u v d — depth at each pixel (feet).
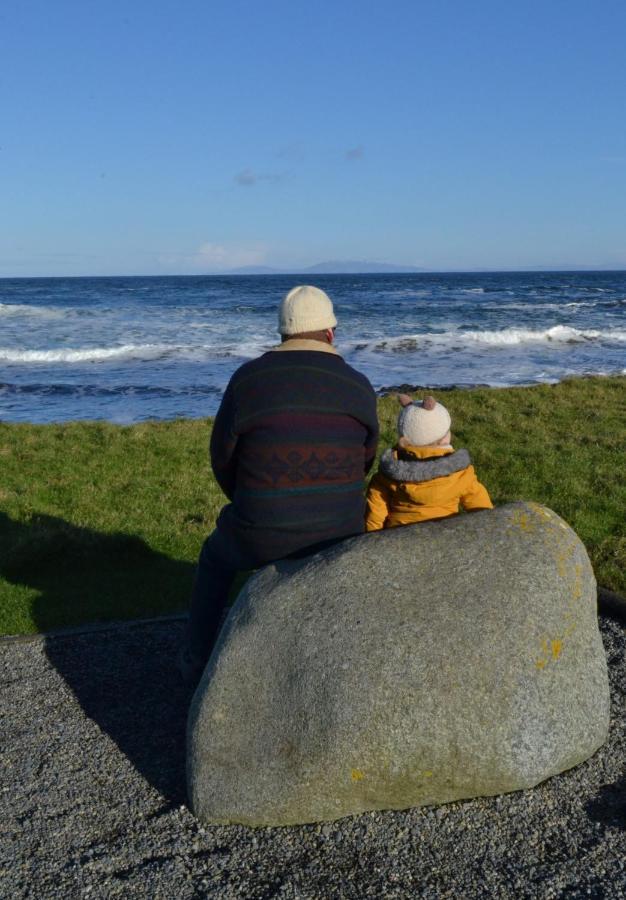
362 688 10.36
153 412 58.49
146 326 126.62
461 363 81.87
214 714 10.98
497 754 10.50
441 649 10.50
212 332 116.57
